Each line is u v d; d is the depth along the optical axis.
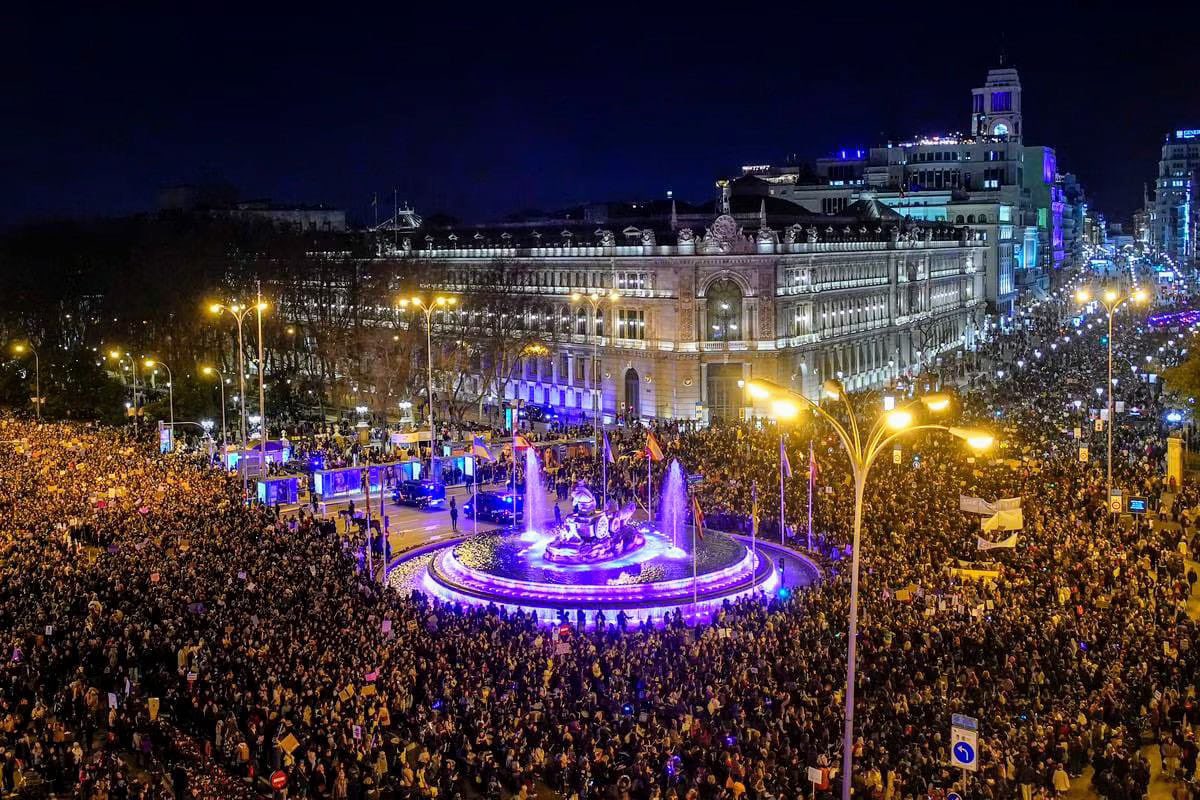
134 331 150.00
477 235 169.62
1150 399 121.56
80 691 44.34
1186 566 65.38
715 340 133.88
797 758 38.03
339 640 49.72
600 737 41.56
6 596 55.53
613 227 163.88
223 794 39.09
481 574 68.44
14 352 149.38
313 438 112.88
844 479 83.12
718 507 82.00
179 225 176.12
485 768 39.72
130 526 68.06
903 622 51.56
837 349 151.12
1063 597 54.59
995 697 43.31
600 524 71.19
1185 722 41.31
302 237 163.88
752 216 156.12
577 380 147.12
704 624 57.03
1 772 37.44
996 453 90.06
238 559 60.97
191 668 46.38
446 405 137.62
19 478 81.75
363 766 39.25
